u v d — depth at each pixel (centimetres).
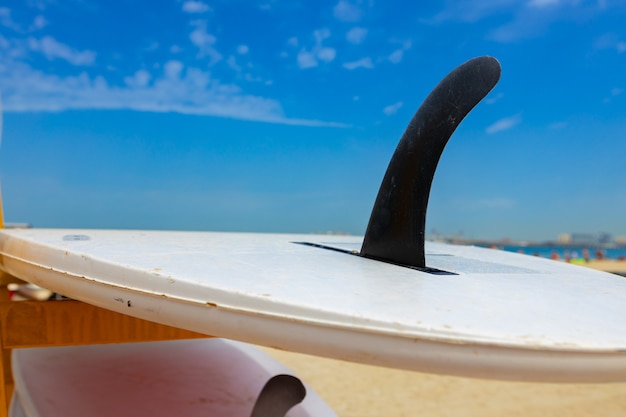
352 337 59
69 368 168
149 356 183
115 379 161
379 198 114
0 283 157
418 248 104
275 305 63
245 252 111
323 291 69
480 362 55
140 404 145
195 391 156
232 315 65
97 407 142
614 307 73
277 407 112
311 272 85
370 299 67
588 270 127
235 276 75
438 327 56
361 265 100
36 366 168
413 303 66
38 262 98
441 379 353
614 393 322
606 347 54
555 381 55
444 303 67
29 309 131
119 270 79
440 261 124
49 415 135
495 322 60
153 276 74
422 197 103
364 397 312
